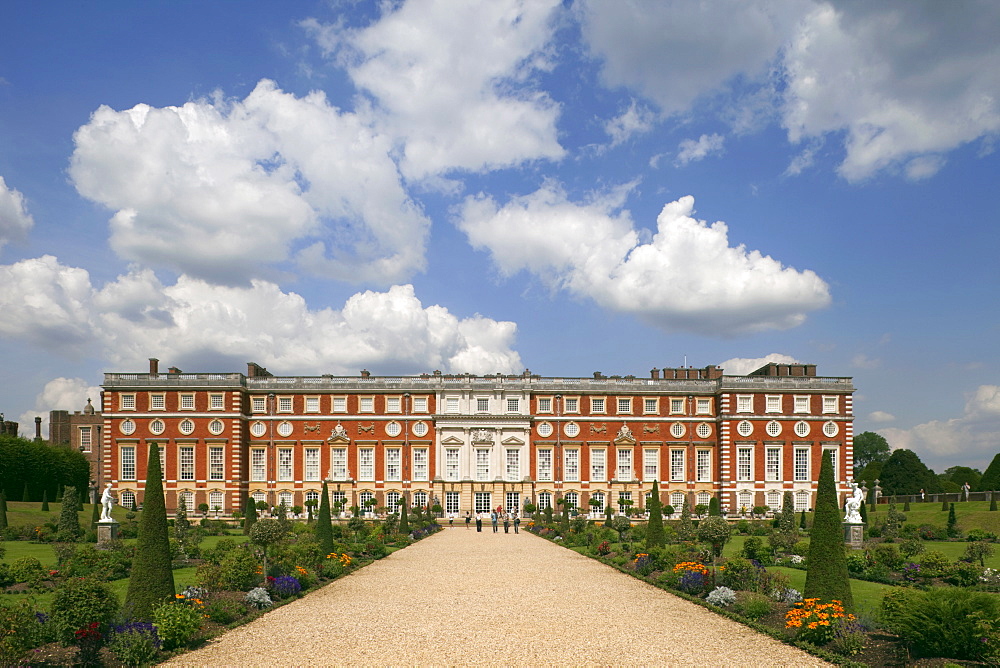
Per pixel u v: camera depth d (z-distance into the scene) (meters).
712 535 35.84
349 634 24.58
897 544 55.72
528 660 21.41
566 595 32.41
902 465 117.62
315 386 91.62
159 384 88.94
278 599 30.98
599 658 21.61
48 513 78.81
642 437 92.25
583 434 92.25
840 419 90.62
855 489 56.62
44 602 30.03
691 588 32.31
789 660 21.39
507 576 38.81
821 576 25.05
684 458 92.19
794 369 94.00
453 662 21.20
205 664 21.06
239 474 88.56
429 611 28.62
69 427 123.81
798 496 89.75
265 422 91.31
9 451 97.00
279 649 22.66
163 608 23.27
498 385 92.00
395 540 59.06
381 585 35.72
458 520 88.81
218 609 26.22
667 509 85.44
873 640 22.52
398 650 22.50
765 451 89.94
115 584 35.84
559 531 65.50
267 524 33.25
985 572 35.88
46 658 20.45
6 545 56.88
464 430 91.25
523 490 90.38
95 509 64.69
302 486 90.56
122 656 20.97
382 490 90.62
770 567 42.16
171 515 87.44
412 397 92.06
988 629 19.94
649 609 29.02
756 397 90.44
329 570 38.47
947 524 63.38
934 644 20.58
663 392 92.62
